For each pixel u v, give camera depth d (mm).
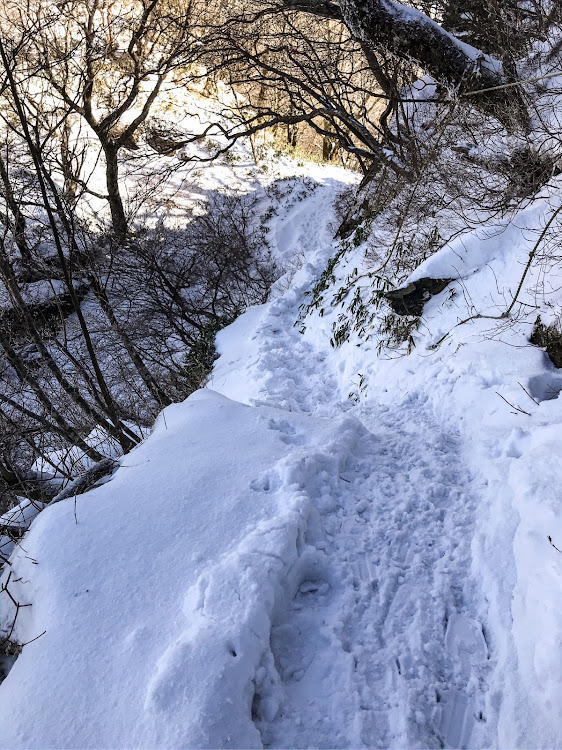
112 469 3912
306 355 7895
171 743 2066
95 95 16438
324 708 2428
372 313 6844
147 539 2980
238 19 9633
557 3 6348
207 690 2182
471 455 3967
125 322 9328
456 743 2338
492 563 2965
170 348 11031
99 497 3264
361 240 8930
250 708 2295
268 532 2898
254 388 6871
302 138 32562
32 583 2863
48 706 2320
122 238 9727
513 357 4559
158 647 2428
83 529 3037
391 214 7996
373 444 4254
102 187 18125
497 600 2795
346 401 6184
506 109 6055
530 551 2830
